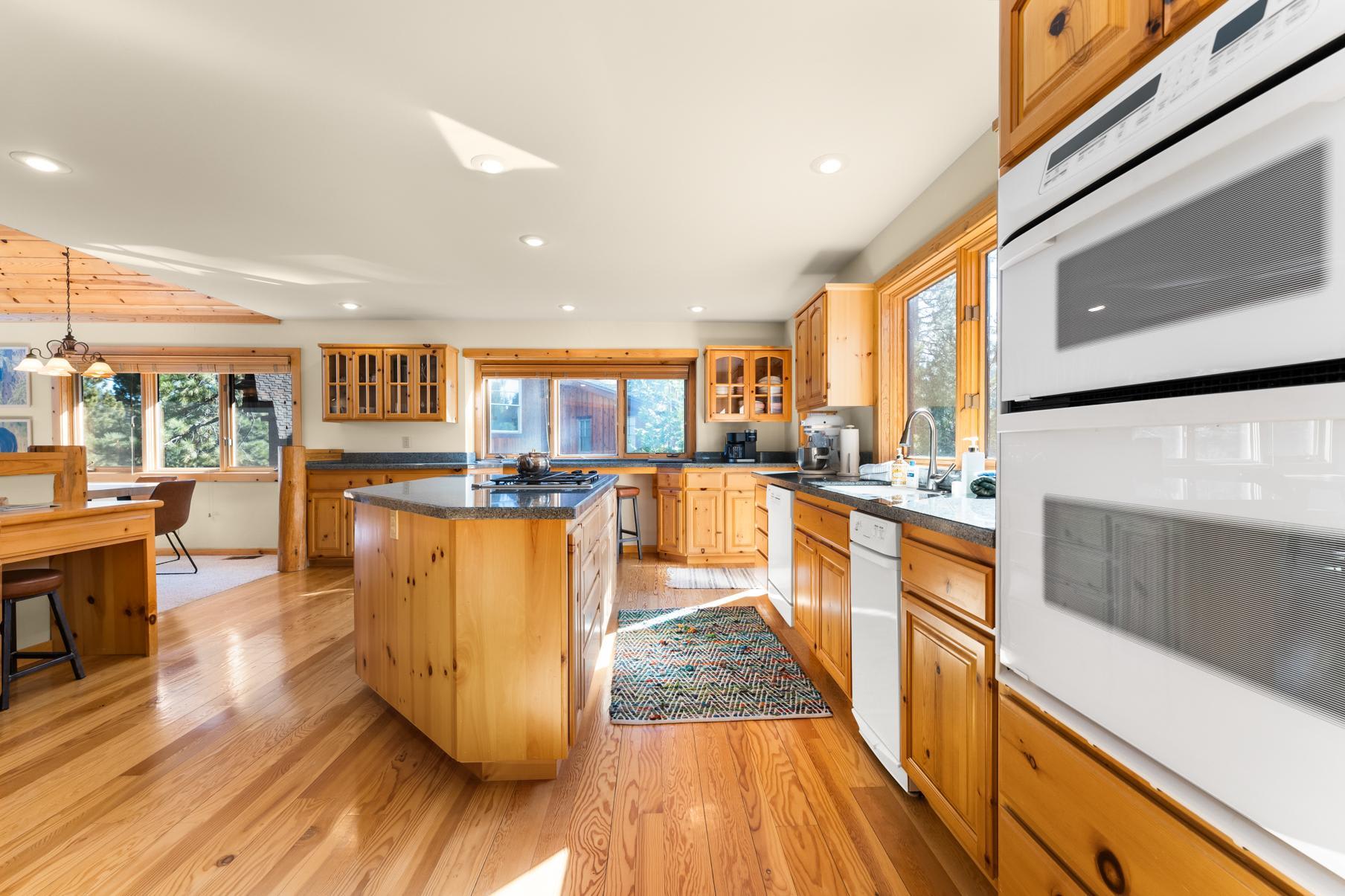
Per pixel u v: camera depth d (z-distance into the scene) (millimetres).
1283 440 560
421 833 1489
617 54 1723
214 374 5512
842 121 2100
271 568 4805
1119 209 758
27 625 2744
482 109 2002
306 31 1619
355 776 1750
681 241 3320
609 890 1296
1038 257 936
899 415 3193
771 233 3201
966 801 1268
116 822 1531
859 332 3266
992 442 2354
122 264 3689
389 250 3439
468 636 1703
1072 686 858
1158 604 705
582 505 1868
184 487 4258
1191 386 673
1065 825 910
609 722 2100
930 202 2615
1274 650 567
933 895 1276
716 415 5250
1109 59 805
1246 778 600
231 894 1282
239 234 3166
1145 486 721
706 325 5543
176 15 1551
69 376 5359
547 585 1713
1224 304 615
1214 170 624
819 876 1335
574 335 5508
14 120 2043
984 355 2385
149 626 2766
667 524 5199
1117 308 761
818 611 2412
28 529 2289
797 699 2281
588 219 2984
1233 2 609
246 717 2137
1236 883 632
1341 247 498
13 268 4406
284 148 2248
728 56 1737
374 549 2199
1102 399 812
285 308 4926
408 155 2314
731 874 1344
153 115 2016
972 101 1983
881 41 1677
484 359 5547
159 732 2020
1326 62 496
